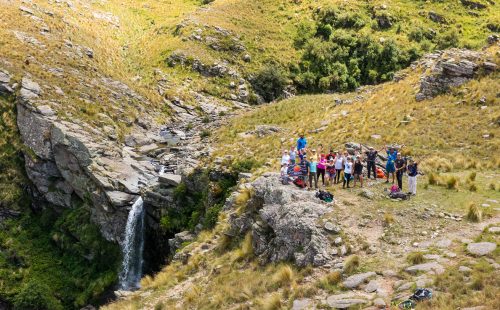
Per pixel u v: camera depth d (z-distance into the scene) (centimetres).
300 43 9106
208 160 4062
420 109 3922
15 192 4628
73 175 4453
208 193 3656
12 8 7069
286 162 2598
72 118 4906
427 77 4203
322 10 9681
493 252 1656
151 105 6481
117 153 4675
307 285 1797
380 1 10125
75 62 6425
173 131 5866
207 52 8162
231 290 2086
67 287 4062
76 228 4316
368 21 9575
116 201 3984
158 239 4038
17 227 4478
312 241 1972
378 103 4544
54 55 6288
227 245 2688
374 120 4000
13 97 5028
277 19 9719
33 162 4628
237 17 9456
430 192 2438
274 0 10331
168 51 8031
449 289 1463
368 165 2678
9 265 4191
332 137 3878
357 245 1941
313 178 2842
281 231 2158
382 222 2089
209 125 5919
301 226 2070
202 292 2298
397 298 1500
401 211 2169
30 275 4106
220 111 6831
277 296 1764
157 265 4059
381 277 1686
